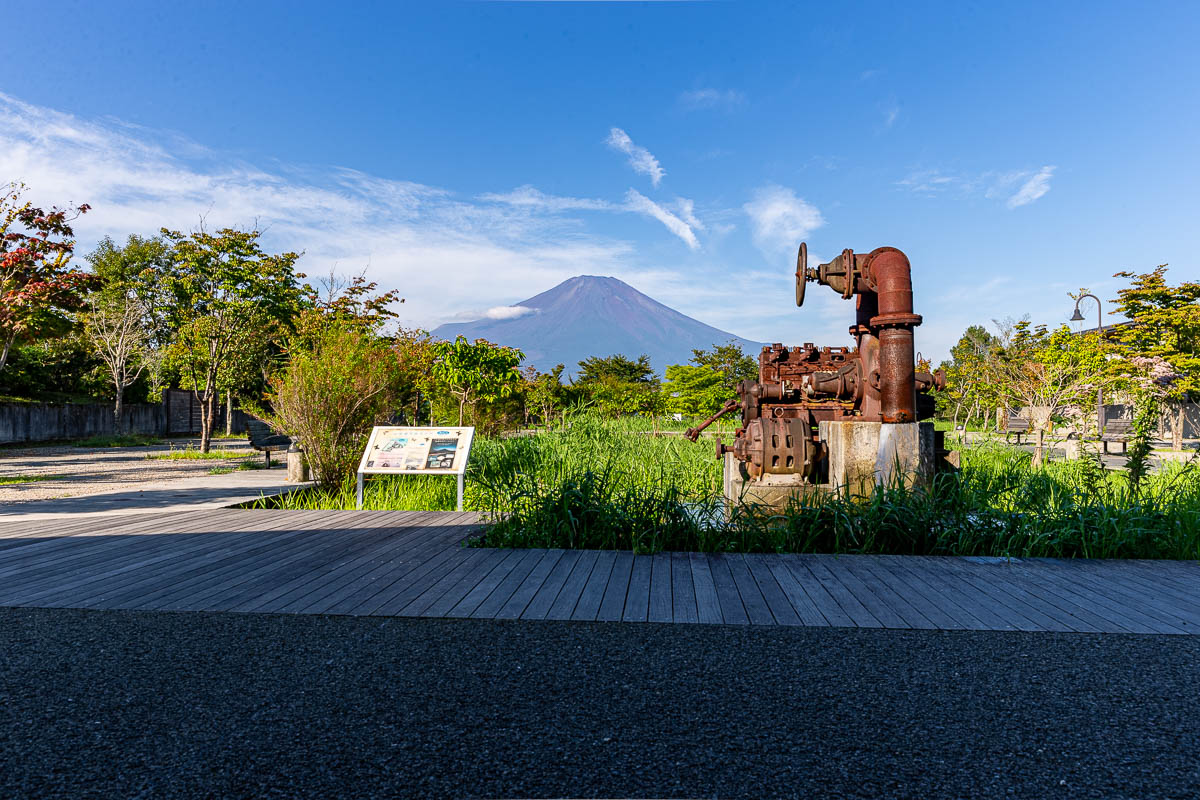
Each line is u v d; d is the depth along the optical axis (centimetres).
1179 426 2131
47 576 445
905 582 430
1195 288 2475
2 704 256
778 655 307
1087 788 198
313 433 922
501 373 1593
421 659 302
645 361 5566
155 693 265
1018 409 2408
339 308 2094
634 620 356
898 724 239
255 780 202
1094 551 510
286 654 308
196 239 1894
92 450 2059
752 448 612
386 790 196
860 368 656
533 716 245
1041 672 288
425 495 830
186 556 505
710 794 194
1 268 1285
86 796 193
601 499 577
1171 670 290
